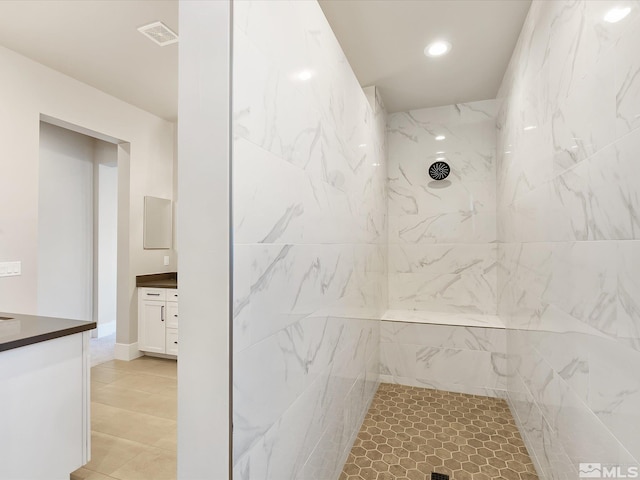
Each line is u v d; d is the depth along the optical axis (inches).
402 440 88.0
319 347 62.2
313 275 59.6
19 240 103.3
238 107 37.1
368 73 109.7
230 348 35.8
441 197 137.1
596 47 45.4
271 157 44.7
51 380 63.0
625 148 38.7
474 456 81.3
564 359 58.3
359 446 85.2
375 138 116.4
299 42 54.2
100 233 179.8
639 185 36.0
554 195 62.5
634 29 36.6
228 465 35.6
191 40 38.4
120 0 79.5
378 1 77.3
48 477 62.1
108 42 96.7
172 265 162.1
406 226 141.6
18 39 95.0
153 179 151.6
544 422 69.9
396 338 124.5
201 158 37.4
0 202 99.0
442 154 137.1
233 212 36.2
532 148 77.2
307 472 56.6
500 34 89.3
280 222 47.1
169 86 123.6
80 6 81.8
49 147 156.9
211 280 36.6
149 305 143.3
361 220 94.7
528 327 82.0
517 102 92.0
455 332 117.8
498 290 127.0
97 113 125.9
